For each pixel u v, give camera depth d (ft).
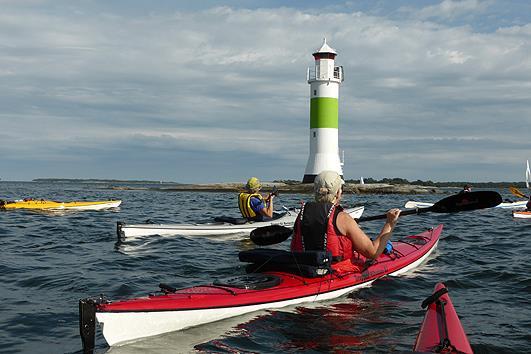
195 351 12.69
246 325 14.53
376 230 40.98
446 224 47.26
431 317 11.93
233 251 29.32
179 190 187.93
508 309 16.89
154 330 13.50
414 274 21.90
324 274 16.90
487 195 18.07
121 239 33.71
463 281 20.85
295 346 13.10
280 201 97.55
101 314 12.64
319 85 117.39
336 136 119.65
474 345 13.15
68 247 30.66
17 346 13.47
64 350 13.16
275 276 16.80
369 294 18.08
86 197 121.19
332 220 16.44
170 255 27.73
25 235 36.35
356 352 12.71
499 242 33.73
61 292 19.11
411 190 151.43
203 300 14.39
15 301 17.83
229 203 91.30
